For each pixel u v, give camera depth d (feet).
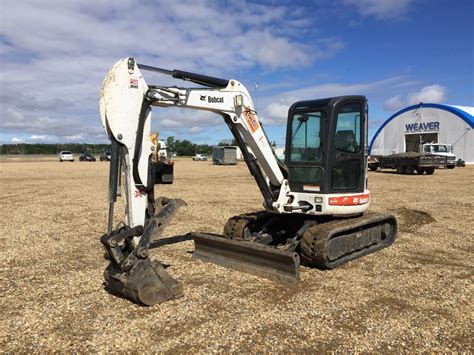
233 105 21.16
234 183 76.33
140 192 17.40
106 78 16.80
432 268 22.21
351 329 14.96
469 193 57.11
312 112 23.79
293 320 15.65
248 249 21.01
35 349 13.67
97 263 23.27
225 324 15.31
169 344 13.89
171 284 17.56
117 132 16.67
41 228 33.14
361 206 24.47
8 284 19.84
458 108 154.71
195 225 34.32
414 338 14.32
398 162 102.94
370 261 23.59
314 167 23.47
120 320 15.71
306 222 23.94
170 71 19.16
